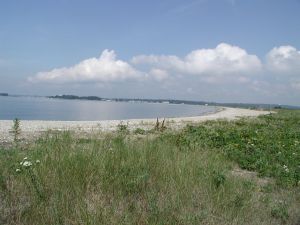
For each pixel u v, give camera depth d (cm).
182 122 3042
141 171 678
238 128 2294
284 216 637
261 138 1719
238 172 1034
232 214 602
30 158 672
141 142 891
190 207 596
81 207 524
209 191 665
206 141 1510
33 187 562
